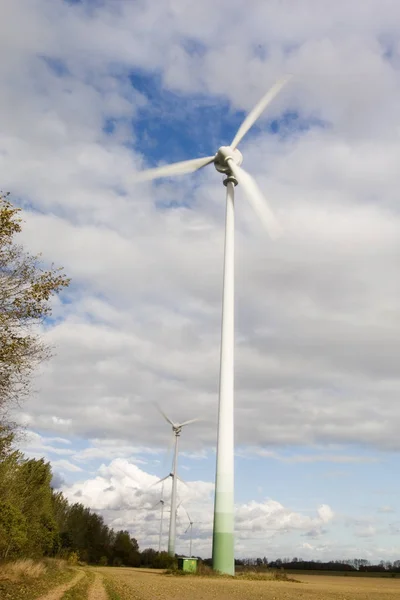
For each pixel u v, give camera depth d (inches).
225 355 2222.0
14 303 892.6
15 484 1931.6
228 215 2468.0
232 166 2413.9
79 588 1234.6
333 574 4960.6
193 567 2272.4
